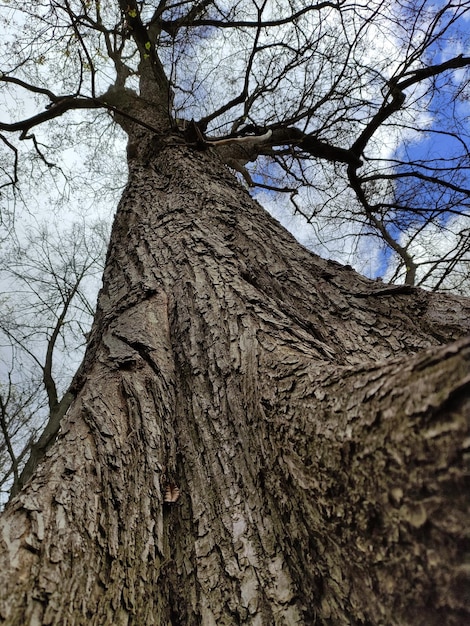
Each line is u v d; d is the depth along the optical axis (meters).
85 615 0.76
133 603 0.87
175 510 1.18
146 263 2.21
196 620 0.93
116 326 1.79
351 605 0.76
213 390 1.42
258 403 1.21
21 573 0.75
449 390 0.56
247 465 1.19
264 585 0.94
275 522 1.04
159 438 1.29
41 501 0.93
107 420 1.26
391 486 0.65
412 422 0.61
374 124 4.79
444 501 0.56
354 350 1.55
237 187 3.07
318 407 0.92
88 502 0.98
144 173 3.60
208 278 1.87
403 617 0.64
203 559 1.04
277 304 1.69
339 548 0.79
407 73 3.94
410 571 0.62
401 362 0.74
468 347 0.57
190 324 1.69
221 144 3.71
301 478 0.92
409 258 4.83
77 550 0.86
